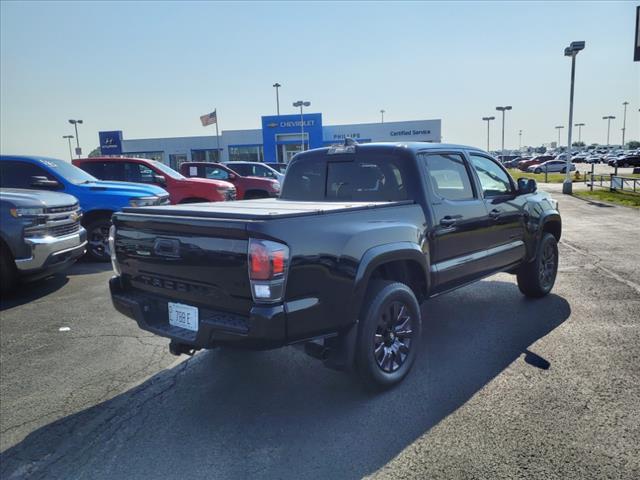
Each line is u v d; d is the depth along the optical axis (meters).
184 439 3.06
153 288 3.52
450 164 4.61
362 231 3.37
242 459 2.82
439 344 4.47
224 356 4.46
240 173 17.33
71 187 8.80
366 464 2.72
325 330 3.13
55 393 3.76
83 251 7.44
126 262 3.71
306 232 3.00
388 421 3.17
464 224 4.50
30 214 6.33
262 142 54.94
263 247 2.79
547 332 4.68
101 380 3.99
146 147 56.34
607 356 4.05
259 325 2.81
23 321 5.55
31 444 3.06
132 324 5.42
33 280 7.00
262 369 4.13
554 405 3.26
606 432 2.92
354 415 3.27
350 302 3.23
